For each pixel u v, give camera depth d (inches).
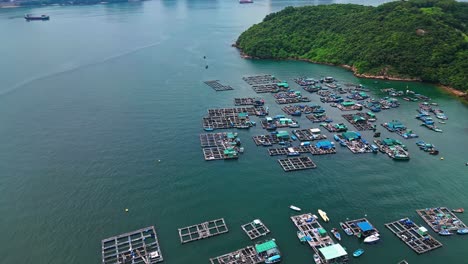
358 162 5108.3
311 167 4972.9
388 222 3924.7
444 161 5098.4
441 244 3614.7
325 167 4995.1
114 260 3452.3
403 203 4220.0
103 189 4485.7
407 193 4399.6
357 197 4345.5
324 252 3435.0
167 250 3572.8
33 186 4530.0
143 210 4128.9
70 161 5088.6
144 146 5521.7
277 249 3526.1
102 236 3747.5
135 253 3511.3
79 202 4247.0
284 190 4503.0
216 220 3981.3
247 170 4940.9
